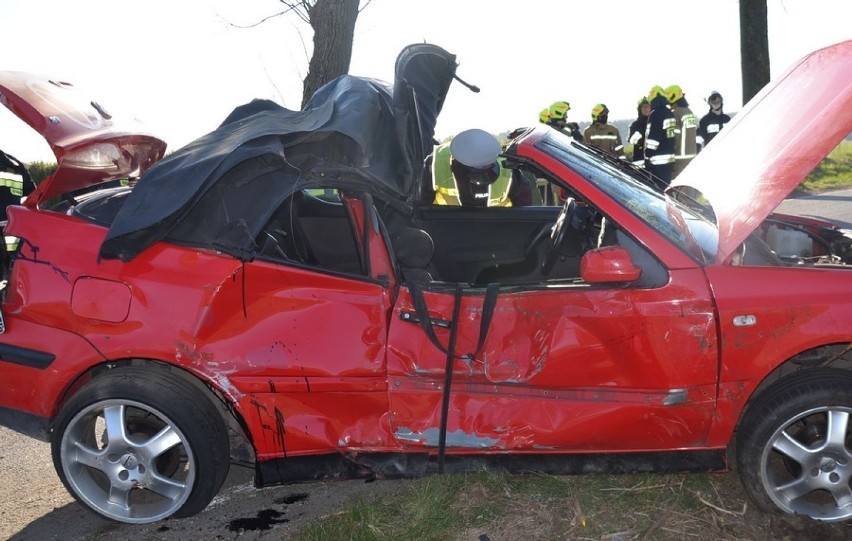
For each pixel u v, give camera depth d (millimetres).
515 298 3158
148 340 3090
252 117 3734
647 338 2979
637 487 3316
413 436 3178
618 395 3074
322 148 3391
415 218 4297
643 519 3105
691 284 2971
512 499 3283
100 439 4246
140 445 3176
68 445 3201
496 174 4273
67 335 3158
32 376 3189
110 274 3145
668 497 3242
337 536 3080
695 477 3377
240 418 3176
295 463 3242
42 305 3178
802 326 2914
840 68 3168
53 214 3344
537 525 3105
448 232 4422
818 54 3537
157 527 3334
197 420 3123
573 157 3490
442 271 4410
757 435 2994
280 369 3113
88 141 3432
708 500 3213
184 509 3238
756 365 2951
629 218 3096
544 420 3109
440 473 3219
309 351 3127
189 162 3238
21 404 3238
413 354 3145
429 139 4082
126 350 3102
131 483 3223
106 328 3125
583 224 3902
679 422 3051
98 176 3658
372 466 3225
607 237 3494
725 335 2941
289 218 3871
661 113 11008
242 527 3293
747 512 3123
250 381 3111
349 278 3209
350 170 3256
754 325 2932
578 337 3031
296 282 3166
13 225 3320
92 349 3127
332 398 3172
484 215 4410
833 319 2896
